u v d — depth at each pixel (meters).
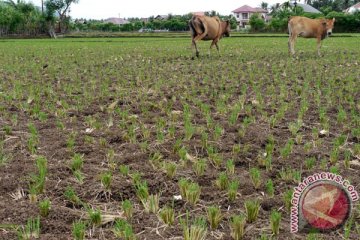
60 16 58.22
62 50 21.12
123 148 4.93
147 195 3.53
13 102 7.45
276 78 9.80
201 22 15.12
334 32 45.22
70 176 4.09
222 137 5.30
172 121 6.07
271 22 49.78
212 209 3.12
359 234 3.04
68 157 4.63
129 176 4.05
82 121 6.20
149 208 3.37
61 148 4.91
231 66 12.57
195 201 3.49
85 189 3.79
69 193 3.55
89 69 12.23
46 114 6.50
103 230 3.11
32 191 3.57
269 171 4.20
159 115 6.50
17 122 6.08
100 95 7.95
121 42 30.52
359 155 4.63
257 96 7.58
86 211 3.40
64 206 3.50
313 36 15.69
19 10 54.59
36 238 2.96
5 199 3.62
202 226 3.04
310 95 7.97
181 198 3.58
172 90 8.55
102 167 4.33
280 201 3.50
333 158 4.41
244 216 3.26
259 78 10.15
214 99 7.59
